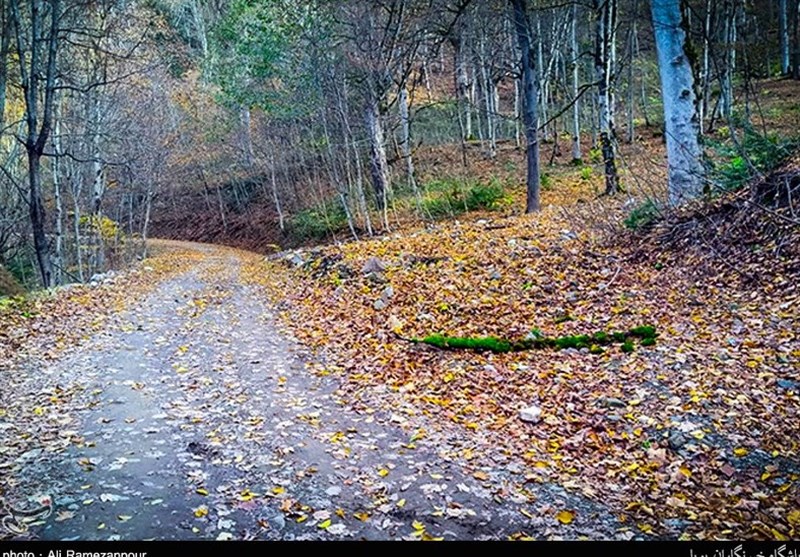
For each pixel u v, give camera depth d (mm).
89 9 19453
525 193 23562
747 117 13414
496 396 6383
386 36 21328
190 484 4551
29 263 23969
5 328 9453
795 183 8430
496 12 23828
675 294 8062
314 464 5000
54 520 3941
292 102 28188
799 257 7500
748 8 25672
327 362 8078
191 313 12039
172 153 37094
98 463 4891
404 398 6578
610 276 9344
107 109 23156
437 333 8375
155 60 25344
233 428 5746
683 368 6145
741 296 7445
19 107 22891
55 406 6320
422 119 35812
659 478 4664
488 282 10250
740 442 4902
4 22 15633
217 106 42594
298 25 24391
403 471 4914
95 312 11562
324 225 27297
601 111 18688
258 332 10070
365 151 27250
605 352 6895
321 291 12641
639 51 32406
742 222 8797
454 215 21875
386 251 14305
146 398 6641
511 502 4430
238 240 39312
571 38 31469
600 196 18250
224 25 35156
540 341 7441
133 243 33281
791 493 4262
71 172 22938
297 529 3961
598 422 5555
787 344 6090
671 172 10516
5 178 21078
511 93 42875
